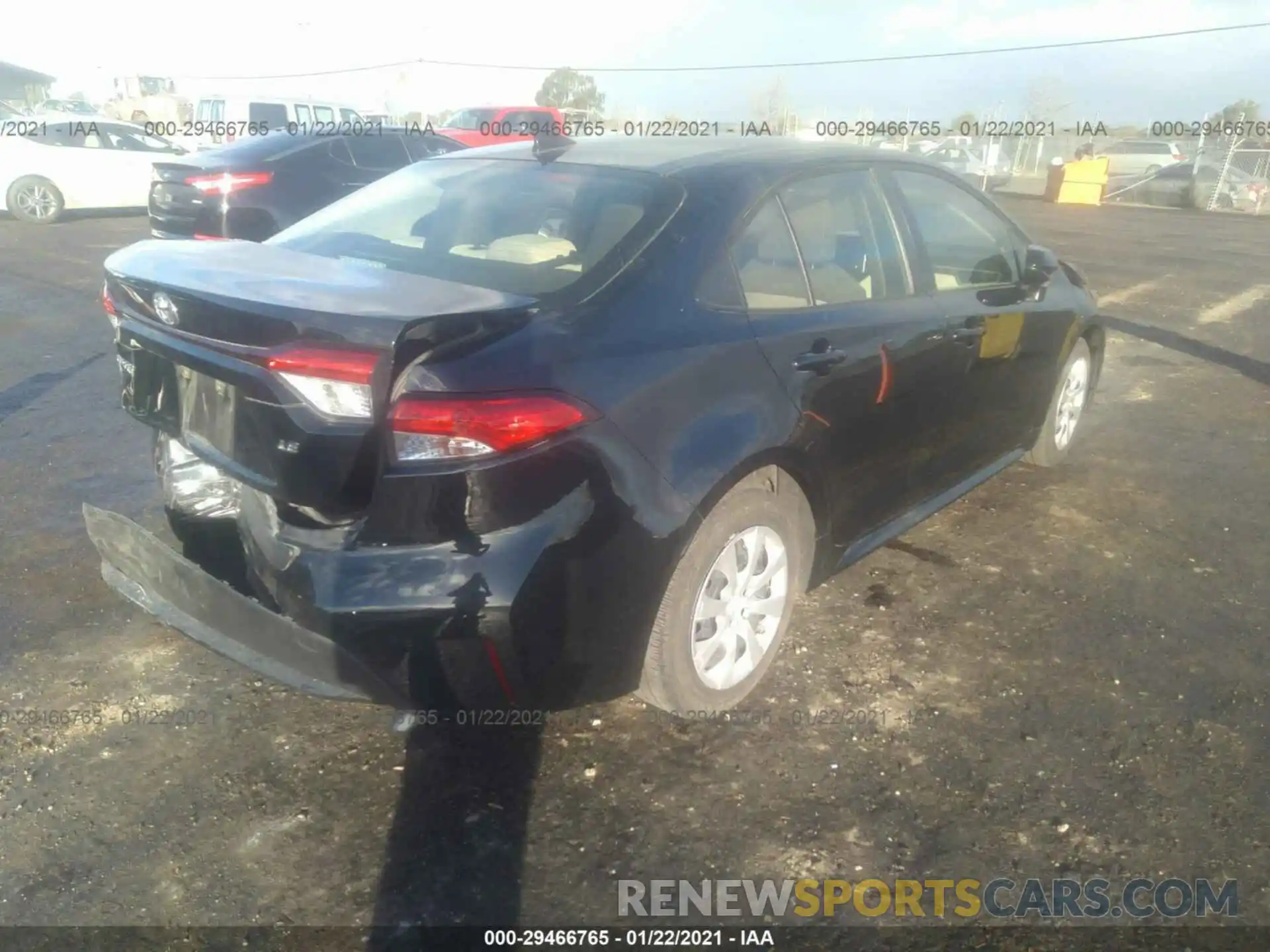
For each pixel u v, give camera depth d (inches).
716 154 135.4
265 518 104.6
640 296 111.3
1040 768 115.6
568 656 102.7
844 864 101.7
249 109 680.4
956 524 179.6
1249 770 116.0
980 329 156.5
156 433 133.9
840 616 147.6
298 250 133.2
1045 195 938.7
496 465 94.7
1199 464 213.2
